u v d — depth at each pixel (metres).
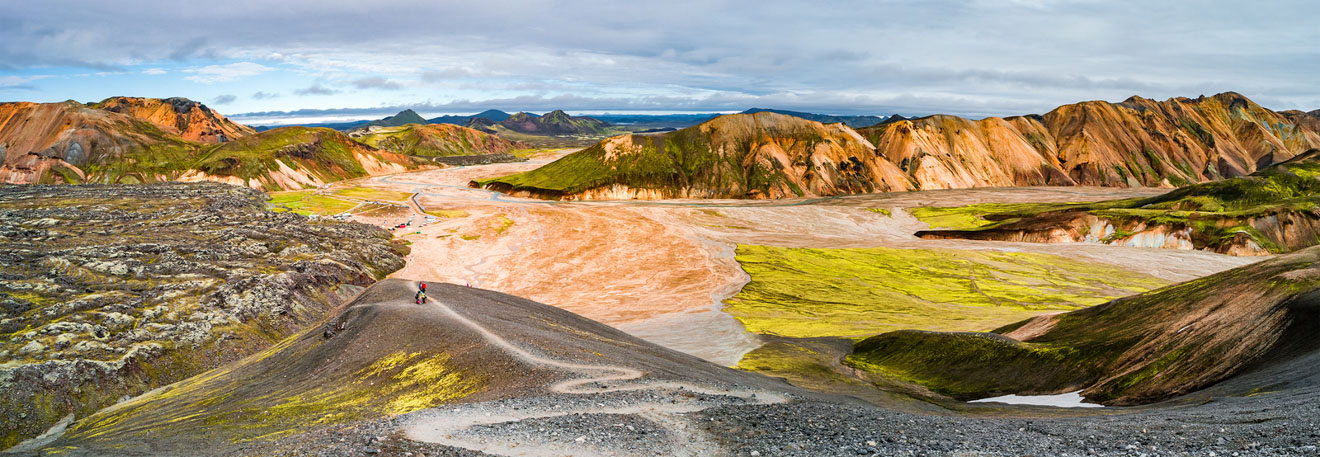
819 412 35.50
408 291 81.25
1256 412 30.30
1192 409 36.25
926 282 149.75
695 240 193.25
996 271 161.62
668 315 117.56
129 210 183.00
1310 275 53.22
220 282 110.56
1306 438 23.64
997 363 66.12
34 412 64.94
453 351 50.00
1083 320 74.69
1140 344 57.19
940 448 27.44
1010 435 29.73
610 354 52.25
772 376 67.75
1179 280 155.00
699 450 28.58
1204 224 194.50
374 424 33.81
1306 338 44.19
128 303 95.25
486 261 165.50
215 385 64.31
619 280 148.75
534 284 145.50
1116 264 170.62
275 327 98.94
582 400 36.78
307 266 125.38
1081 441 27.80
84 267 111.88
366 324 63.44
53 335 80.00
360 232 178.38
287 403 47.41
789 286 141.88
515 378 42.84
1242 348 47.53
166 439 44.22
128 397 72.81
